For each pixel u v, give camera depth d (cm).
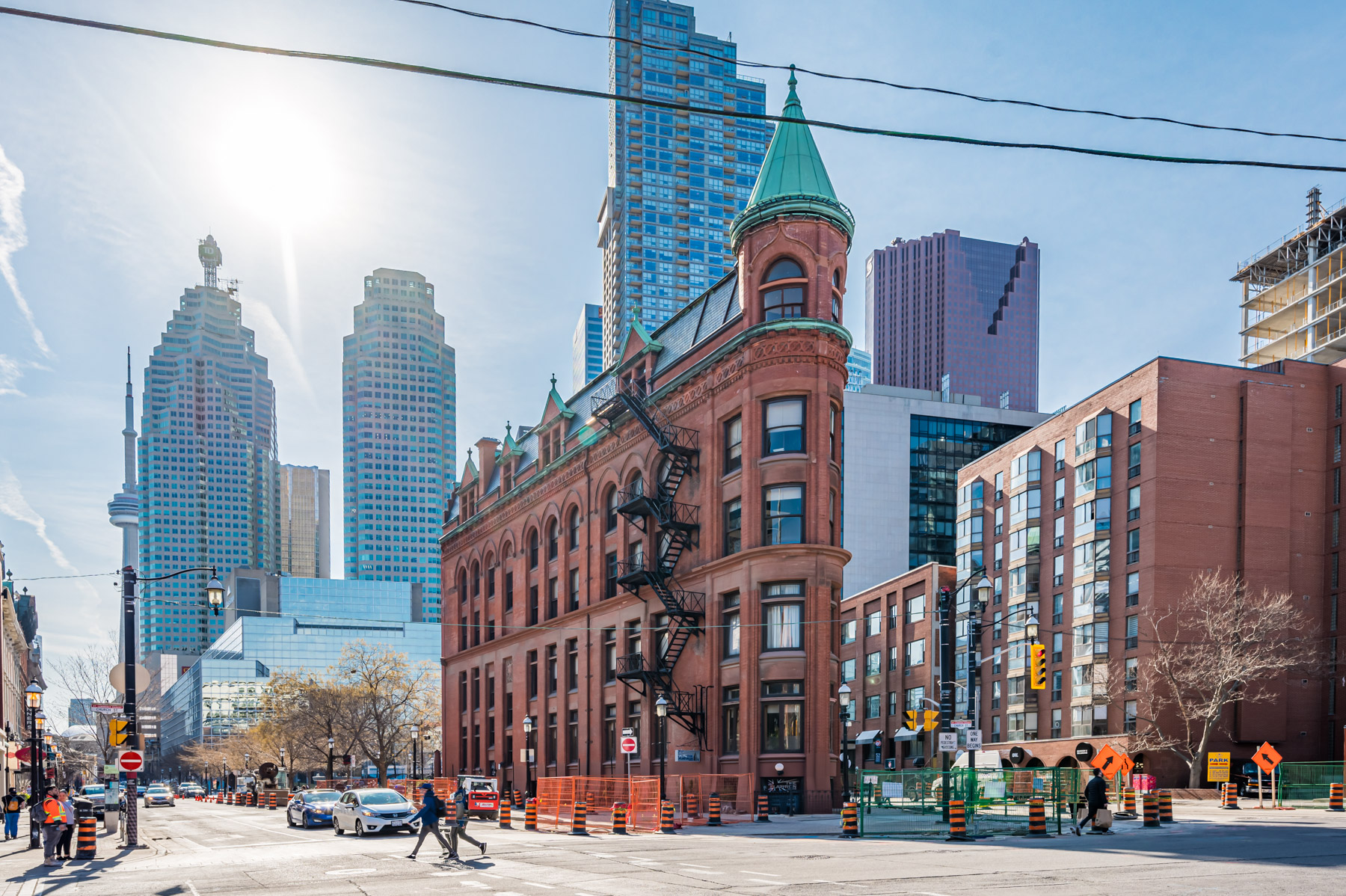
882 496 13862
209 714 17625
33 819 3084
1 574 7388
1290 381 6638
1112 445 6794
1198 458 6406
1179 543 6266
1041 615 7381
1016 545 7762
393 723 8269
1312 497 6588
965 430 14388
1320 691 6341
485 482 7312
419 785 5597
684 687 4525
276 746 9575
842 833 2780
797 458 4153
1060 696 7056
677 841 2714
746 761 4034
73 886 1855
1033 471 7619
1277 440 6512
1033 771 2950
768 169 4428
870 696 8856
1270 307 12306
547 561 6122
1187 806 4647
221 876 1962
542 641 6041
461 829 2267
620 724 5009
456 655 7519
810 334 4206
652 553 4869
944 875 1677
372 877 1878
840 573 4222
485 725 6850
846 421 13925
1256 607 5753
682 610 4425
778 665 4041
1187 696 6031
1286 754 6162
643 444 5041
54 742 9219
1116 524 6662
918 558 13850
